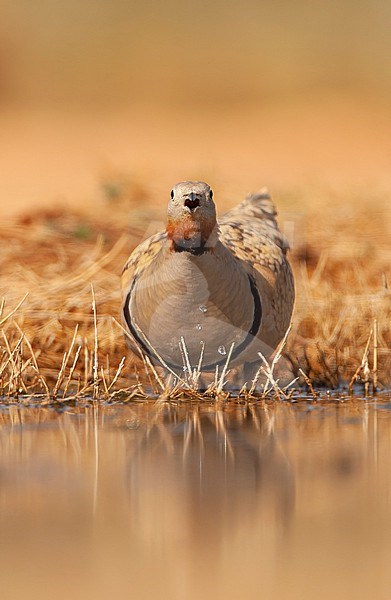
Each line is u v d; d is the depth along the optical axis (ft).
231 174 78.07
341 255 53.01
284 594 18.98
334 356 41.78
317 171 81.71
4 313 42.63
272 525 22.61
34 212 58.59
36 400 36.22
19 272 48.26
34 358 37.22
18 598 18.78
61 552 21.06
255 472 26.61
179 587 19.26
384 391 38.42
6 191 69.97
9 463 27.58
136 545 21.44
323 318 44.52
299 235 55.11
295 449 29.04
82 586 19.33
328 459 27.96
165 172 75.20
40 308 44.09
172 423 32.53
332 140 100.94
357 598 18.83
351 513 23.44
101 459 27.99
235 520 22.98
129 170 75.31
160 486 25.48
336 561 20.59
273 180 74.69
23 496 24.67
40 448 29.27
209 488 25.34
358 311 45.06
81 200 64.59
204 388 37.76
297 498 24.47
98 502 24.26
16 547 21.34
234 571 20.10
